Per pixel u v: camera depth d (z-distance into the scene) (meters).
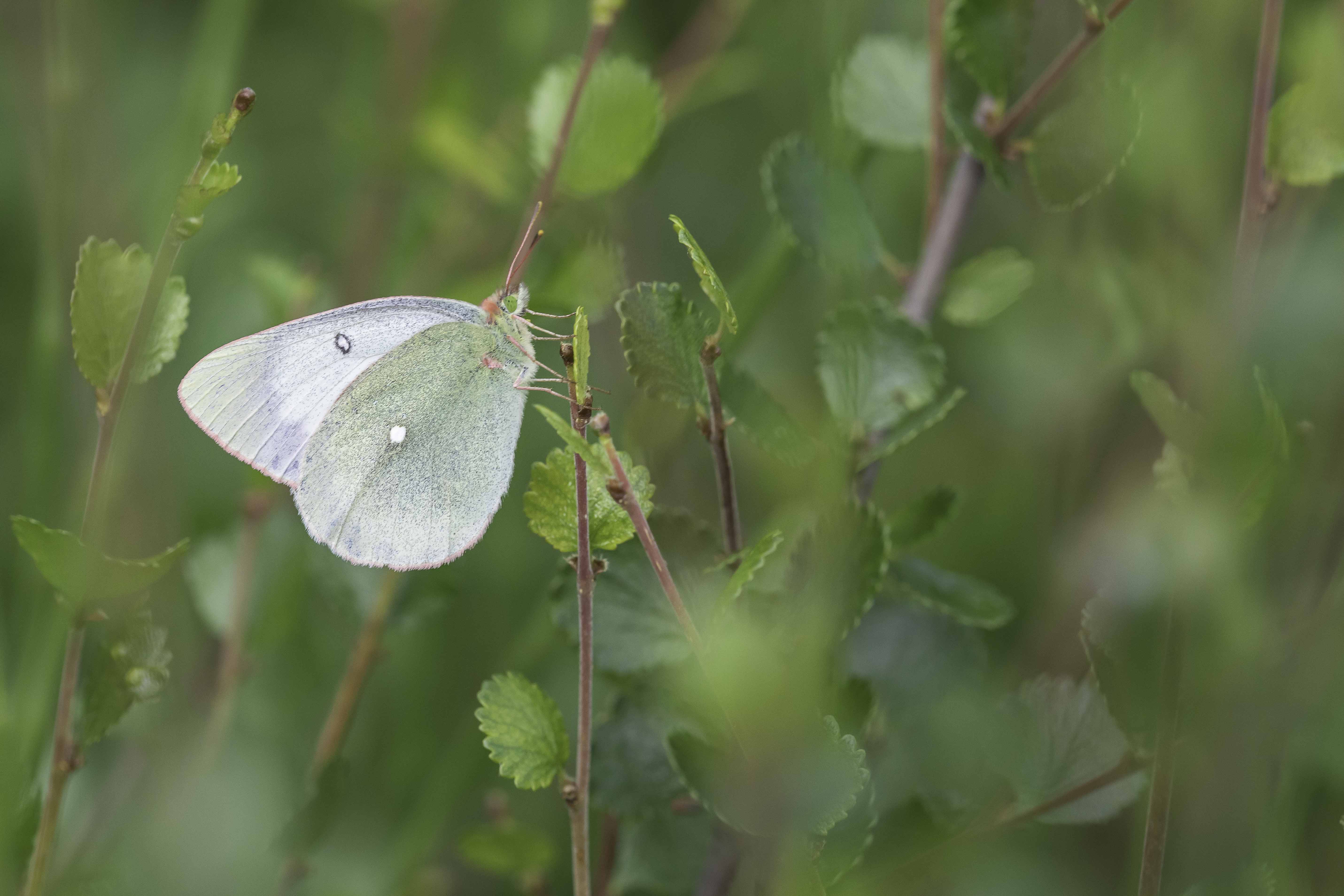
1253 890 0.65
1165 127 0.67
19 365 0.70
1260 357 0.66
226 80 0.69
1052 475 0.68
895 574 0.66
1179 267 0.67
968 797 0.66
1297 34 0.67
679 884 0.66
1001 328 0.69
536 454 0.70
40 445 0.68
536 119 0.68
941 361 0.65
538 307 0.68
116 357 0.65
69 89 0.69
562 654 0.69
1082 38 0.65
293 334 0.67
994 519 0.68
